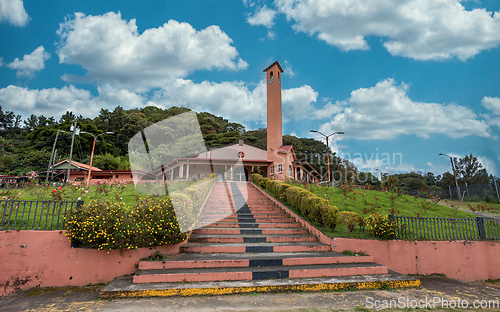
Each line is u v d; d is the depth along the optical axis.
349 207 12.07
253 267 6.42
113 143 39.41
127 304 4.79
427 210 12.58
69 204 8.32
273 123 29.98
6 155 44.00
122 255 6.24
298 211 11.02
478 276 8.24
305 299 5.23
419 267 7.92
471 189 28.41
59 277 5.82
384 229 7.99
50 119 63.72
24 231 5.82
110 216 6.04
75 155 44.06
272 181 14.93
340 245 7.95
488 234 9.09
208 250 7.32
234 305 4.82
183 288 5.23
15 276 5.59
